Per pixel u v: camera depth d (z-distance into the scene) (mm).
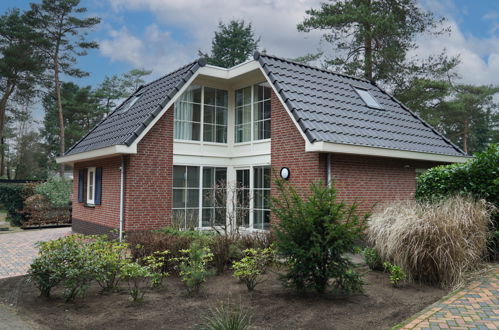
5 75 30797
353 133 11758
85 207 15477
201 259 7695
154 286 7766
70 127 41375
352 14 23766
